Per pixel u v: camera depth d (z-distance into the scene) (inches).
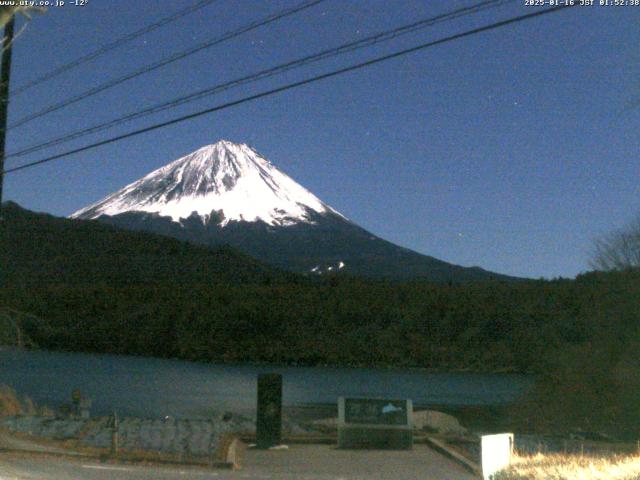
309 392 2190.0
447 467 742.5
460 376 2878.9
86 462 689.0
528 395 1658.5
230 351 3545.8
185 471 671.8
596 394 1460.4
